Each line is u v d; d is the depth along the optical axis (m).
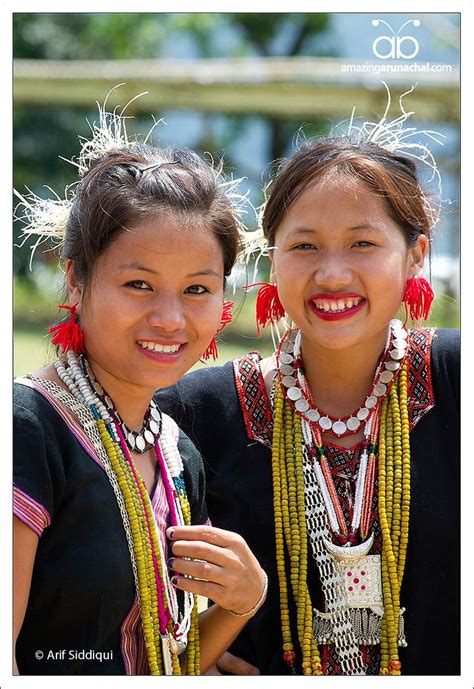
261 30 15.65
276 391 2.97
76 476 2.41
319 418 2.91
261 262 3.85
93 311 2.48
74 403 2.50
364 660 2.77
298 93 8.68
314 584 2.83
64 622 2.40
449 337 3.01
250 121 14.65
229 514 2.92
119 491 2.48
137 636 2.52
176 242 2.43
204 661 2.71
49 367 2.60
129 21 14.64
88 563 2.39
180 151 2.70
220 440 2.98
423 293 3.03
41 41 13.88
